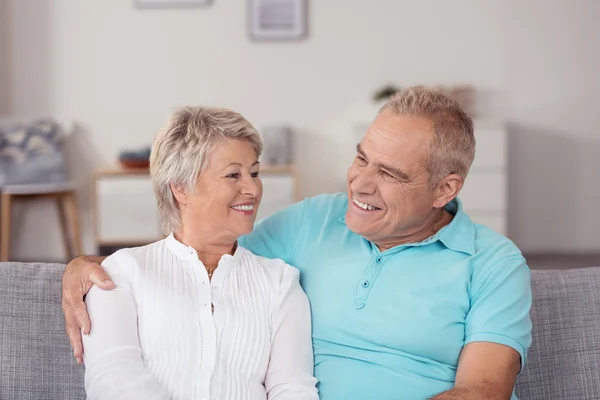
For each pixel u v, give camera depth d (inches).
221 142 60.6
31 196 206.1
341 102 222.7
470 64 221.6
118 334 56.8
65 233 214.4
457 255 64.2
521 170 225.0
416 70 221.8
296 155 224.1
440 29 220.7
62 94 220.8
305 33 220.5
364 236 65.2
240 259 63.4
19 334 64.0
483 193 206.7
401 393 61.4
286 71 222.1
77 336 57.7
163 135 61.8
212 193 60.6
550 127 223.5
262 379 60.9
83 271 60.2
